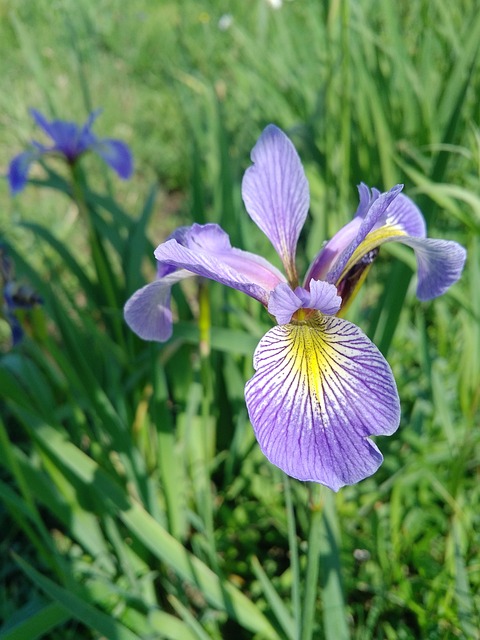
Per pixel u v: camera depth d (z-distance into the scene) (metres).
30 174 0.37
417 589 0.16
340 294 0.11
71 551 0.19
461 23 0.29
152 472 0.20
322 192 0.25
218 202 0.23
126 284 0.21
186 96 0.32
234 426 0.21
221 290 0.20
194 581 0.15
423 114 0.25
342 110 0.18
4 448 0.14
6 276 0.18
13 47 0.47
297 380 0.10
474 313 0.17
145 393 0.19
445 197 0.16
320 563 0.15
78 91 0.42
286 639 0.15
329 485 0.09
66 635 0.17
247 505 0.19
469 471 0.19
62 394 0.22
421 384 0.21
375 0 0.31
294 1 0.43
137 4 0.57
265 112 0.31
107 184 0.24
